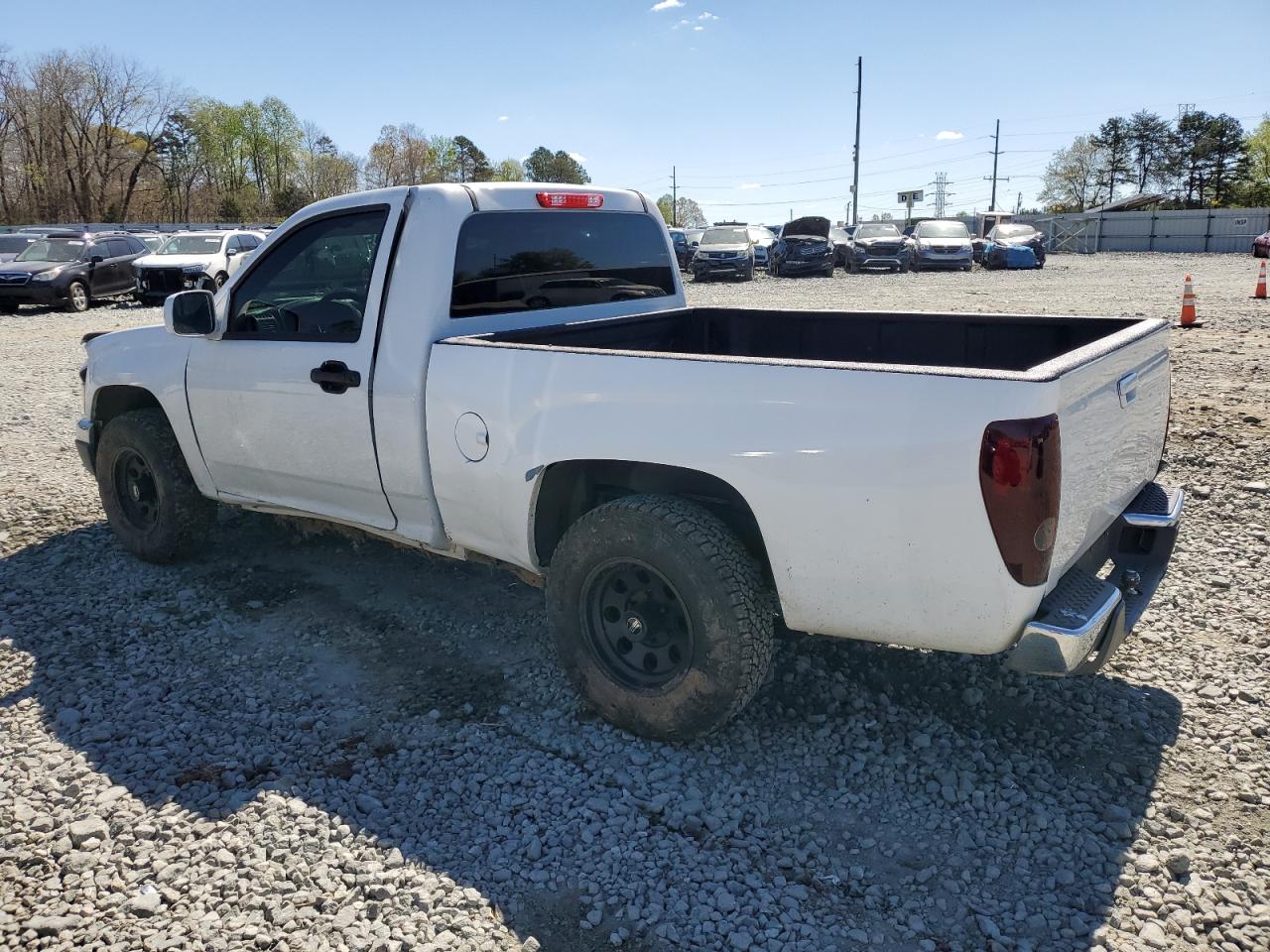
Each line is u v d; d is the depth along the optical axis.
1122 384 3.23
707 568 3.08
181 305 4.20
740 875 2.76
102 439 5.05
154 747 3.42
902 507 2.76
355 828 2.95
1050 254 46.41
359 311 3.98
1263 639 4.05
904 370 2.74
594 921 2.57
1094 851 2.82
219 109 82.88
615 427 3.19
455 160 97.56
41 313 20.39
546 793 3.13
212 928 2.55
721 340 5.07
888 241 30.44
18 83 69.06
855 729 3.46
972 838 2.90
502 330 3.97
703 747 3.38
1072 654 2.73
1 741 3.46
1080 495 2.92
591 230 4.54
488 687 3.83
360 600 4.65
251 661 4.06
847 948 2.48
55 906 2.63
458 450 3.62
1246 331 12.53
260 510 4.70
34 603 4.64
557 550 3.43
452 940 2.51
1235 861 2.76
